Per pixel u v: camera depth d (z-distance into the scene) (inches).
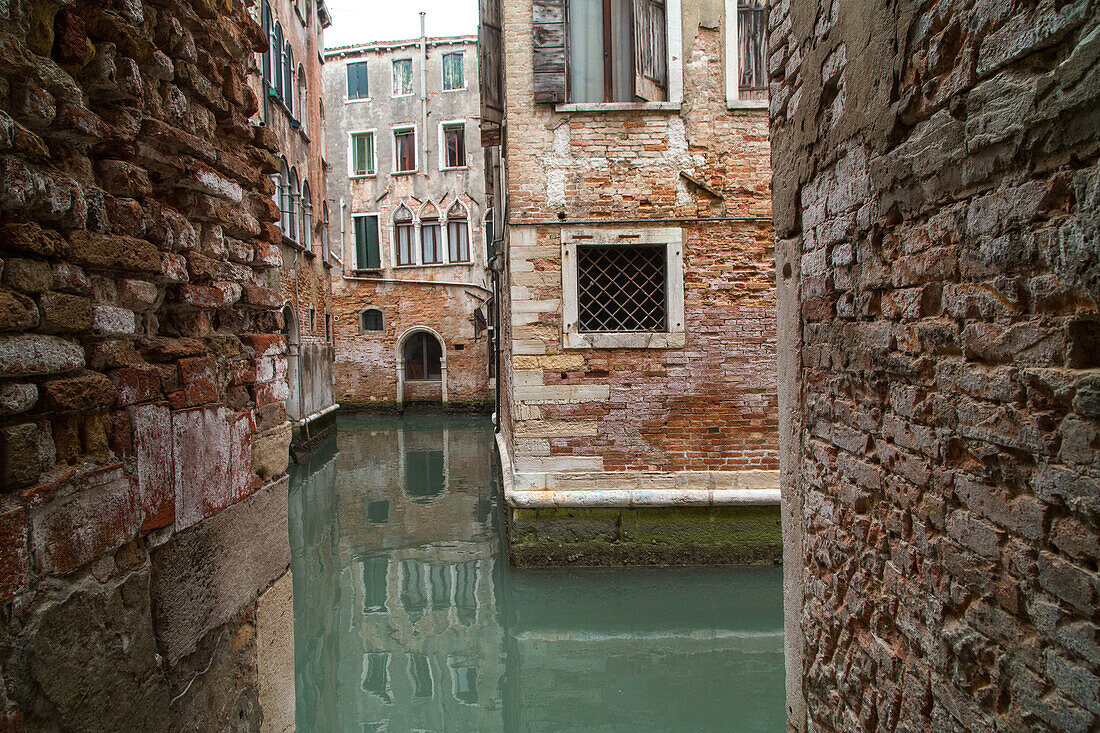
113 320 75.4
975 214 68.2
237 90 107.0
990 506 67.6
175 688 84.0
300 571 291.0
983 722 69.2
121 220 77.2
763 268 277.7
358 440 658.2
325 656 218.4
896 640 85.0
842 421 98.3
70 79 69.7
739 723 180.9
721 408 277.7
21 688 60.0
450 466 512.4
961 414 71.4
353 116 925.2
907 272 80.4
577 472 278.1
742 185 277.3
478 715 186.2
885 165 83.3
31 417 63.6
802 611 113.8
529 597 251.9
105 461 72.8
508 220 287.1
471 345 890.7
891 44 80.7
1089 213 54.6
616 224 276.4
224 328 104.3
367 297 898.1
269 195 117.6
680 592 254.2
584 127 277.0
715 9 279.1
